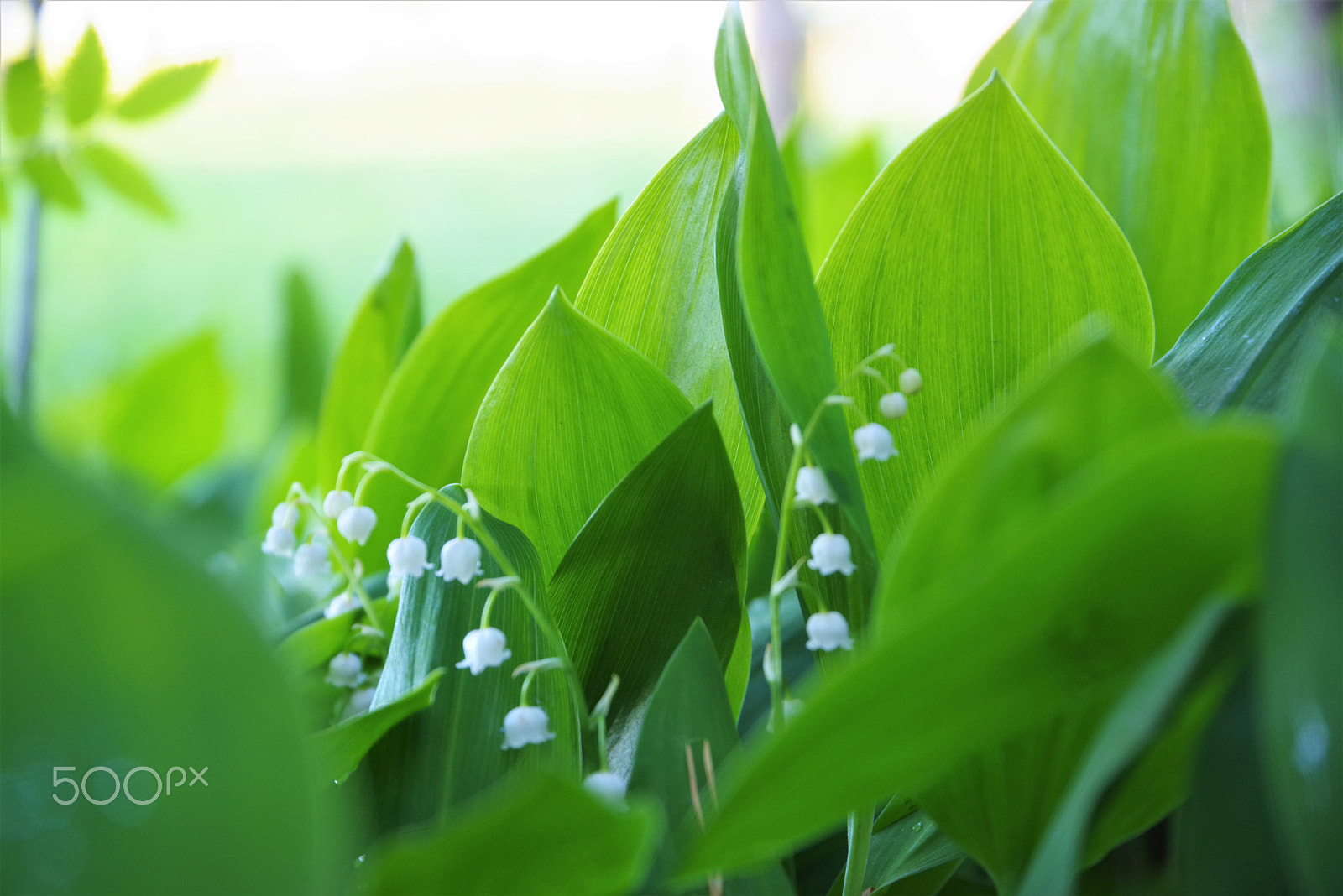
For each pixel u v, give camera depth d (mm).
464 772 346
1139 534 289
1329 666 285
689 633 343
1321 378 291
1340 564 286
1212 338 370
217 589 287
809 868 380
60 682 284
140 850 284
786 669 416
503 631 361
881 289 373
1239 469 287
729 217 369
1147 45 444
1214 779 301
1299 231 375
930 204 372
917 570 302
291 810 285
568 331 375
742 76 363
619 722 362
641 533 369
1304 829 283
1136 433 296
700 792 330
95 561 284
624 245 399
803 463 354
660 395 379
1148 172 438
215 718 285
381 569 444
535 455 383
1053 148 368
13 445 288
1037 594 290
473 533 370
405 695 345
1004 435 296
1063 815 296
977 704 297
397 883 301
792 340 339
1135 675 300
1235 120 431
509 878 302
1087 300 370
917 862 358
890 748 297
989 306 371
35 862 282
